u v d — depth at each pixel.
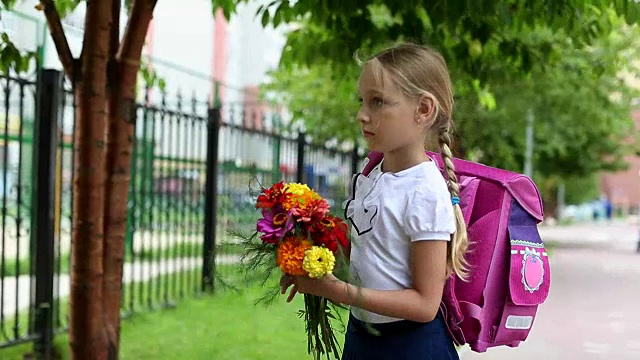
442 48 4.98
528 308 2.15
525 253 2.12
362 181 2.08
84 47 3.18
